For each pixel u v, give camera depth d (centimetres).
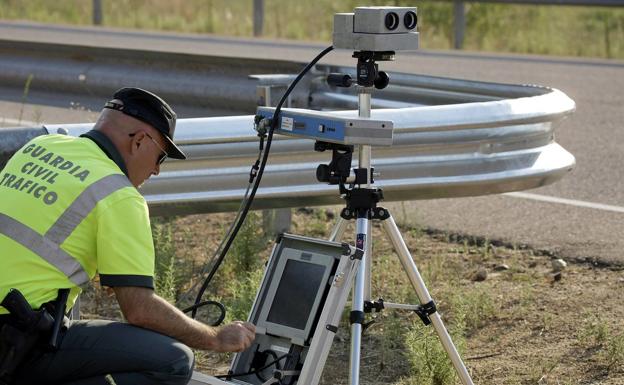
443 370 580
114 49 934
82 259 445
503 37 2216
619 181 1054
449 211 948
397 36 498
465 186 674
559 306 696
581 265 794
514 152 695
